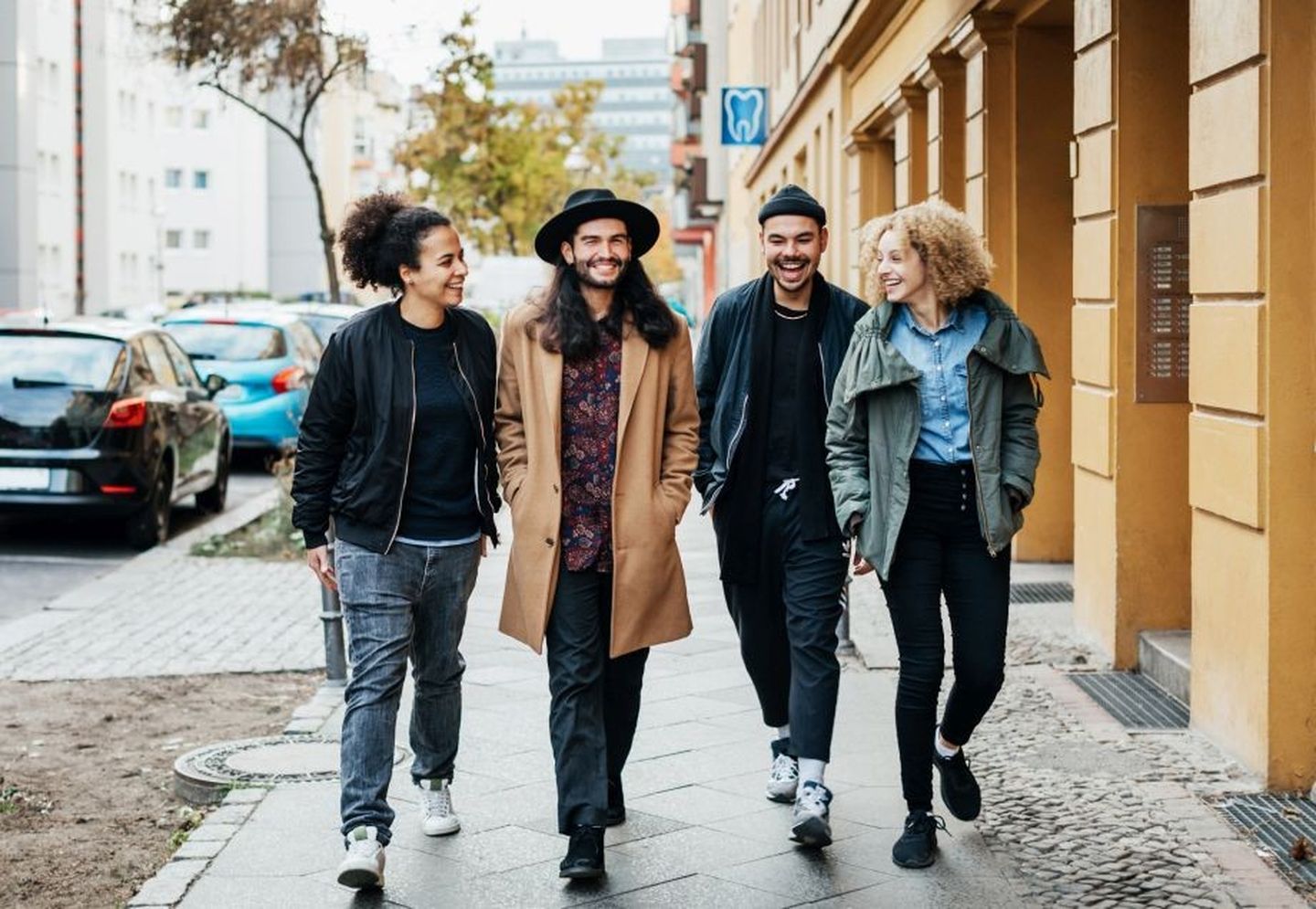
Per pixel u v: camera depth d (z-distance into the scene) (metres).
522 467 5.33
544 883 5.22
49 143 56.50
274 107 84.75
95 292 61.41
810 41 23.34
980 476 5.15
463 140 30.61
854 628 9.25
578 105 69.25
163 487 13.71
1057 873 5.20
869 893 5.07
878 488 5.25
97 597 11.23
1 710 8.01
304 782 6.41
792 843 5.57
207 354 19.47
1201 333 6.48
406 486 5.21
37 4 54.81
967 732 5.40
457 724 5.65
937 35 12.80
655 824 5.81
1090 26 8.30
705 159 49.97
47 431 12.90
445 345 5.27
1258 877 5.12
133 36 24.52
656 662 8.66
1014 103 11.27
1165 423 8.08
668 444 5.45
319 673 8.84
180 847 5.62
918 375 5.18
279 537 13.55
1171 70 7.96
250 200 84.56
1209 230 6.37
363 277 5.25
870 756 6.67
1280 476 5.92
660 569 5.31
